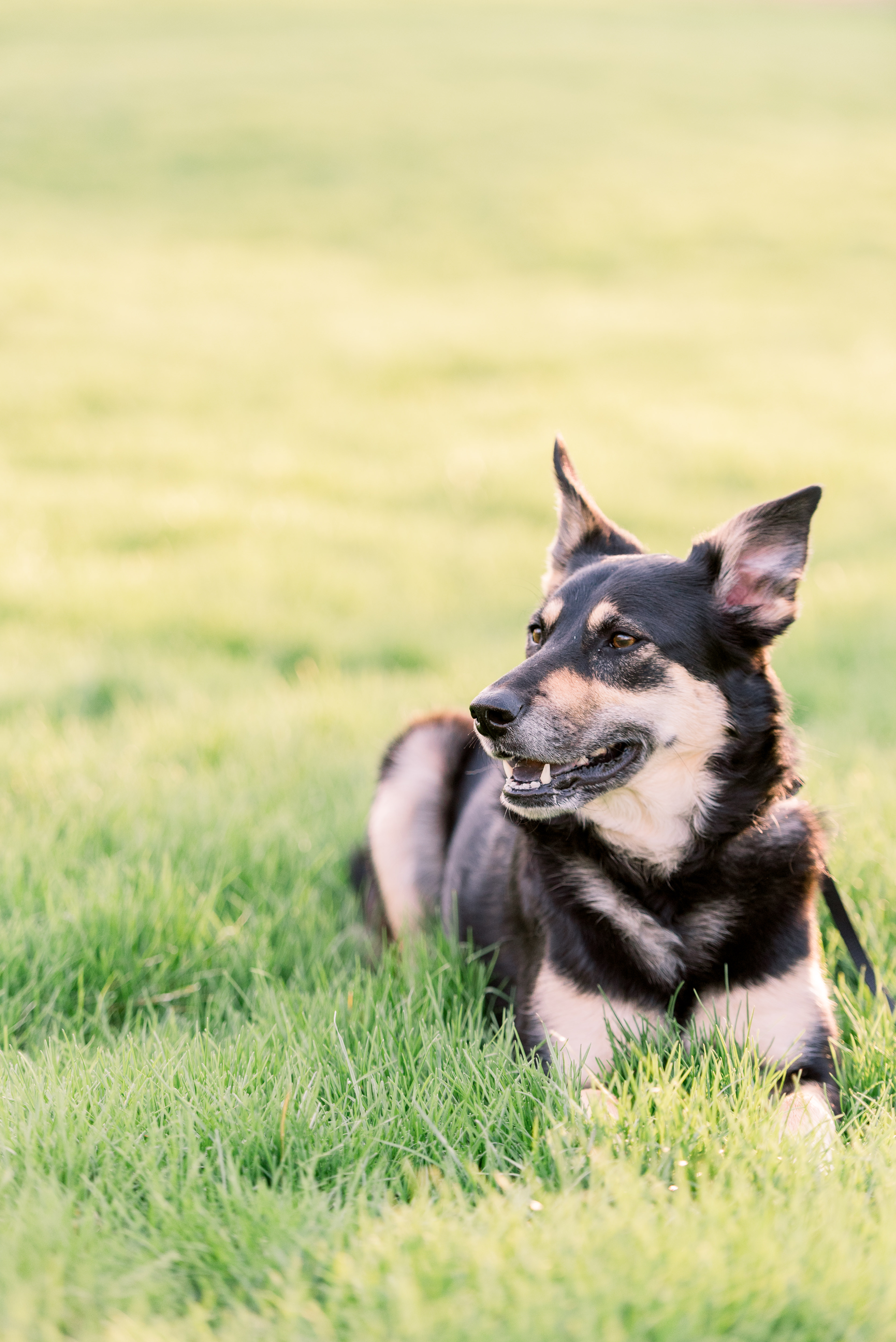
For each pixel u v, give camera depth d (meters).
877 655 8.47
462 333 21.23
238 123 37.09
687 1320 2.11
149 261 25.31
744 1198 2.47
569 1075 3.19
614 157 34.81
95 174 32.16
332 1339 2.16
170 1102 2.96
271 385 18.33
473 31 52.66
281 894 4.71
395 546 12.09
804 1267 2.27
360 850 5.02
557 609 3.82
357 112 38.94
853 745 6.36
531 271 26.14
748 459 15.06
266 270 25.23
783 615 3.62
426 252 27.14
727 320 22.59
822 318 22.84
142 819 5.18
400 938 4.45
